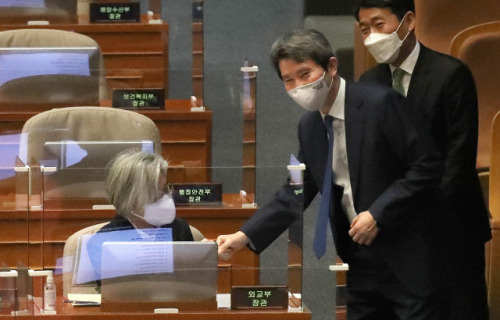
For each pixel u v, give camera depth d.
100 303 12.14
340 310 12.63
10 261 14.32
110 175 12.70
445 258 13.22
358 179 12.97
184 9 22.53
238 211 15.73
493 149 16.80
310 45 12.69
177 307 12.16
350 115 12.93
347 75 24.61
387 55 14.56
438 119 14.48
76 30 21.55
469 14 20.53
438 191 13.23
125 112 16.66
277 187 13.48
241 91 18.95
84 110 16.53
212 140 18.80
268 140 22.95
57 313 12.06
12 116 18.33
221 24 27.66
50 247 12.66
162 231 12.70
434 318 13.19
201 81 19.00
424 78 14.52
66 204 12.97
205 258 12.14
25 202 13.17
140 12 21.66
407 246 13.05
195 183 15.77
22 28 21.67
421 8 20.52
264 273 12.43
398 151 12.88
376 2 14.45
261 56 26.12
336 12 27.83
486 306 14.42
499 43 19.22
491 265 16.06
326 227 13.01
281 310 12.38
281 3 28.50
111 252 12.09
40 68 18.41
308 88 12.73
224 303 12.31
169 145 18.75
